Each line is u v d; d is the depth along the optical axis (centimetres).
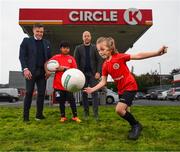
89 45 601
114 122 528
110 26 1563
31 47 569
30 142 376
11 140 390
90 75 589
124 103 406
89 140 383
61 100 552
